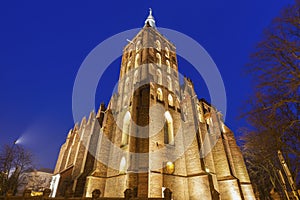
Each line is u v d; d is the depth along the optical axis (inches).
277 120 714.2
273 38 609.0
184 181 1021.8
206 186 948.6
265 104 698.2
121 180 957.8
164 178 935.0
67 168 1610.5
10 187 1374.3
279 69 599.2
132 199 569.0
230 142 1605.6
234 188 1186.0
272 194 1016.2
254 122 772.6
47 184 1892.2
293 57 577.9
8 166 1417.3
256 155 1104.8
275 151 875.4
